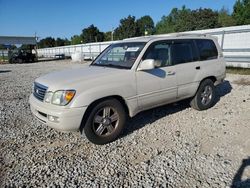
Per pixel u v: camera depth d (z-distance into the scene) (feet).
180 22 164.96
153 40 16.19
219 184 10.14
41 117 13.75
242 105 20.88
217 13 168.66
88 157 12.80
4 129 16.84
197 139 14.48
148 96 15.46
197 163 11.79
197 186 10.07
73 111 12.62
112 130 14.33
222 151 12.89
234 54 46.88
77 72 15.16
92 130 13.57
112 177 10.93
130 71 14.67
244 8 143.84
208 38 19.94
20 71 59.62
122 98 14.43
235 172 10.93
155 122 17.43
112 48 17.94
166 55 16.69
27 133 16.10
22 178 11.02
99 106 13.58
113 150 13.47
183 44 17.90
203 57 19.13
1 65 92.84
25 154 13.26
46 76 15.24
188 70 17.69
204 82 19.21
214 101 21.99
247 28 44.52
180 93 17.47
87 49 111.75
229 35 47.78
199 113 19.11
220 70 20.26
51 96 13.05
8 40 138.00
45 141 14.87
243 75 36.60
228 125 16.49
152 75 15.52
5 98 26.27
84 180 10.77
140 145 13.94
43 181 10.76
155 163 11.93
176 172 11.11
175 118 18.12
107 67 15.89
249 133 15.06
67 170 11.60
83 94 12.83
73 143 14.53
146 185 10.27
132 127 16.63
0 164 12.25
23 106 22.70
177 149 13.29
